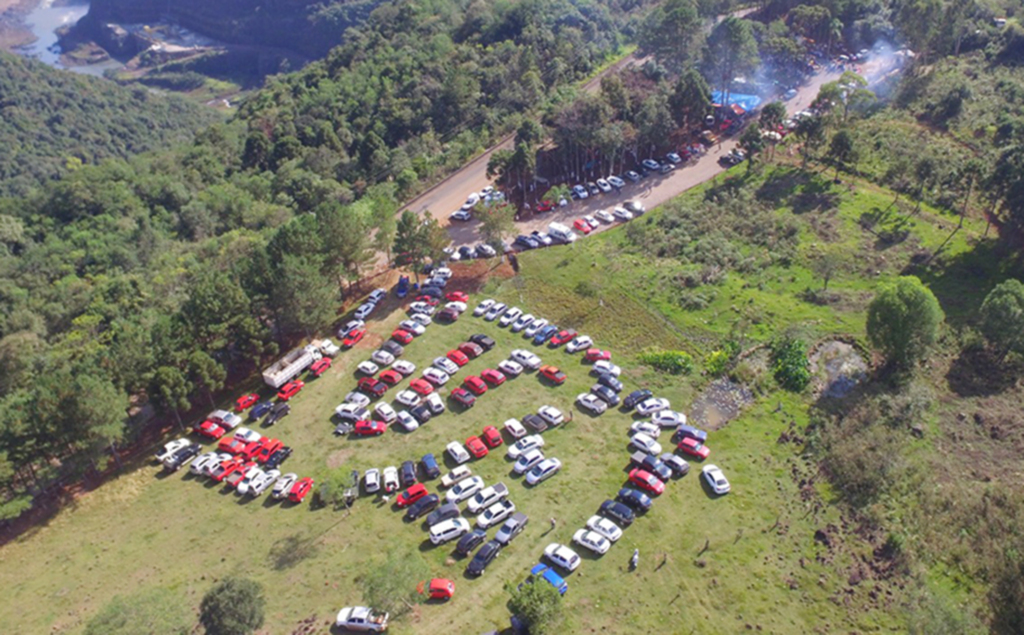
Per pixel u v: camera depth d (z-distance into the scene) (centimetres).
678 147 14638
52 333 12100
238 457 8144
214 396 9288
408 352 9656
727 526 6900
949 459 7606
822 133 13338
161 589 6053
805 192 12719
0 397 9662
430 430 8356
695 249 11338
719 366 8975
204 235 14712
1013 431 7881
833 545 6662
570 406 8581
